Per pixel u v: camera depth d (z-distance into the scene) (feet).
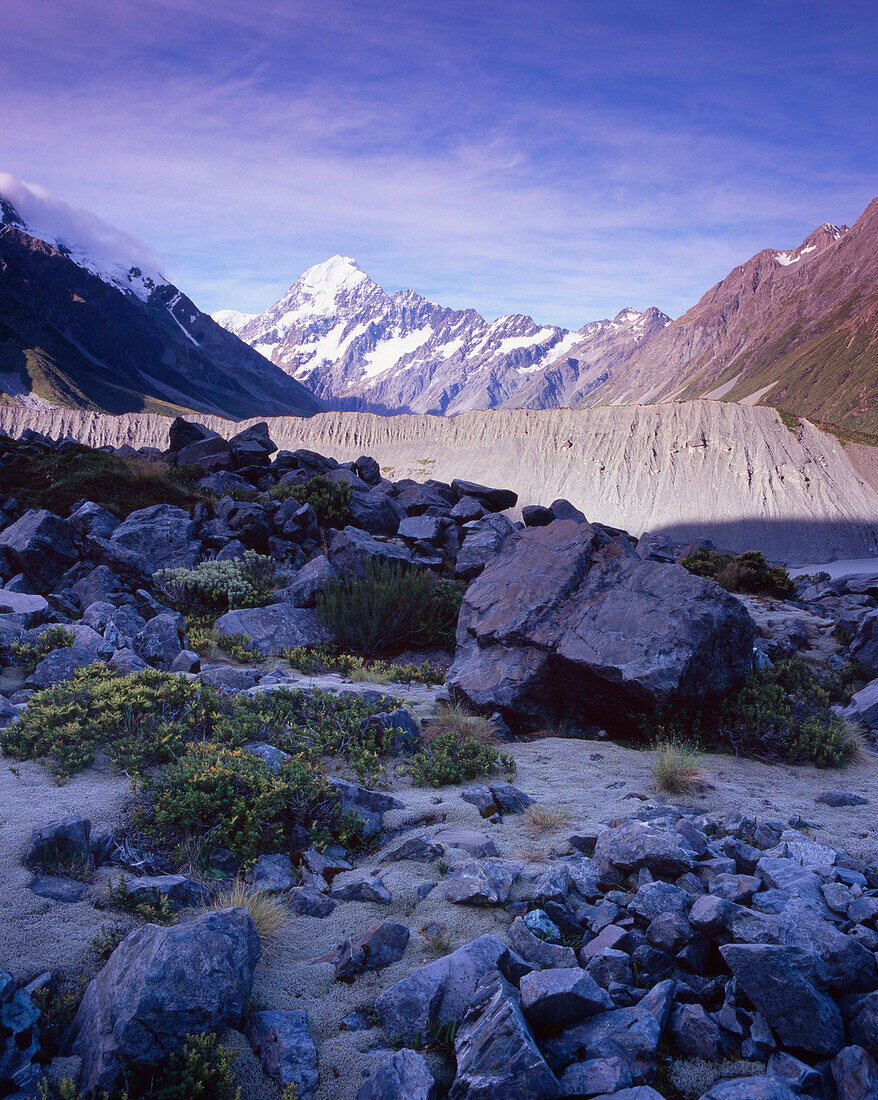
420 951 16.72
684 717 33.94
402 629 53.42
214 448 111.24
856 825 23.98
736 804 25.91
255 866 20.18
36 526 59.47
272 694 33.50
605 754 31.91
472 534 74.49
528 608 39.60
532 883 19.43
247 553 65.98
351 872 20.65
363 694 35.09
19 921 16.03
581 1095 12.35
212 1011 13.30
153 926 14.55
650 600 36.78
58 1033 13.66
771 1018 13.76
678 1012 14.46
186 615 56.13
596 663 34.04
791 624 58.65
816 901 17.06
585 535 43.80
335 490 84.79
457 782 27.68
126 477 81.20
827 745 32.17
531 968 15.49
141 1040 12.59
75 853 18.74
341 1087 13.01
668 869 19.11
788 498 599.98
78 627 41.16
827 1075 12.96
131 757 25.00
